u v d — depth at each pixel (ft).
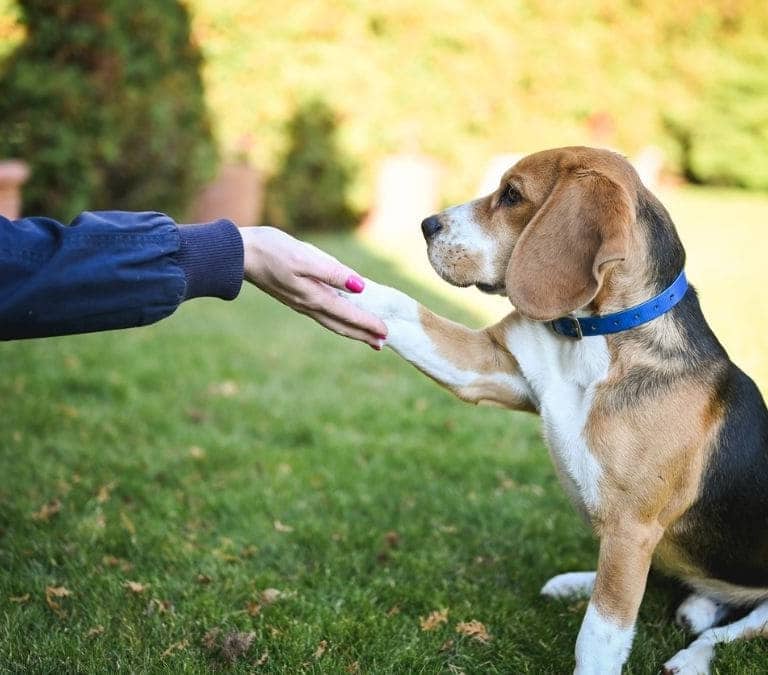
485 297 25.96
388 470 13.44
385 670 8.59
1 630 8.82
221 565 10.48
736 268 31.27
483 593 10.13
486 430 15.40
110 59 24.35
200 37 29.43
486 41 37.63
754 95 50.44
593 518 8.63
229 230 7.25
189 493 12.35
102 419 14.74
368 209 36.78
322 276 8.02
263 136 32.45
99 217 6.69
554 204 8.44
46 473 12.48
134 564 10.42
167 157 27.68
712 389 8.80
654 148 47.11
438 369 9.36
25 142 23.61
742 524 9.02
